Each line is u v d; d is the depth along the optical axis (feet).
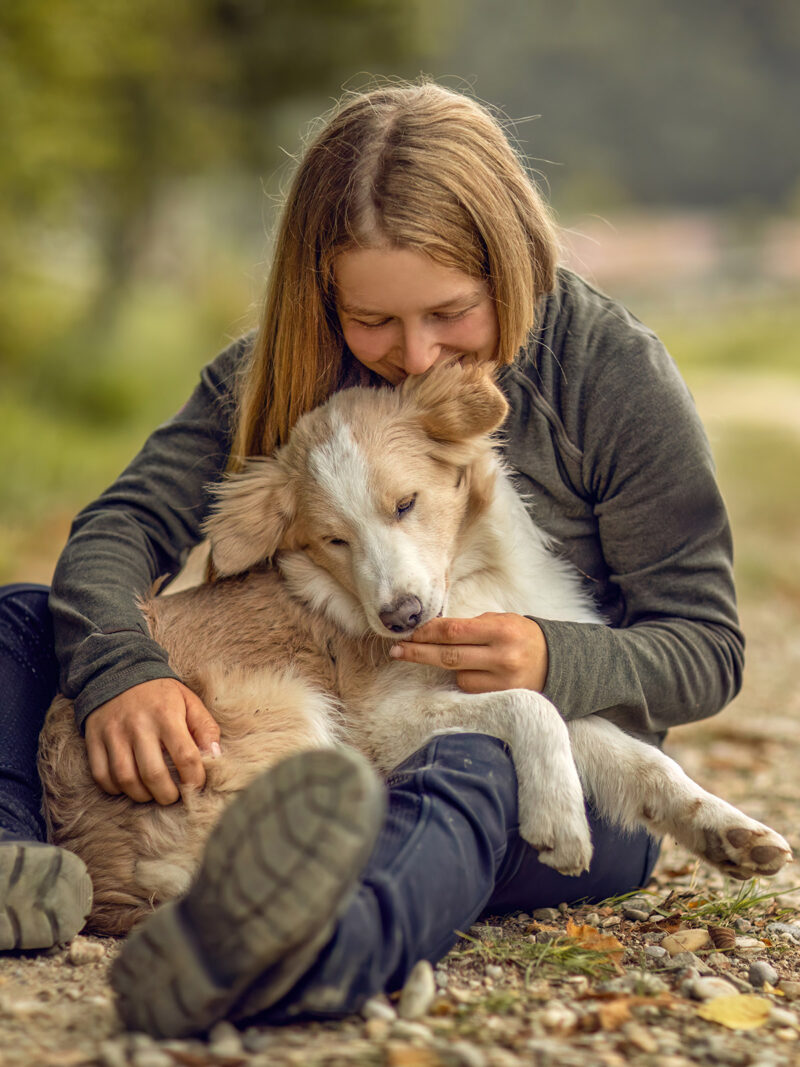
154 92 60.80
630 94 250.37
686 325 99.96
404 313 9.19
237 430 10.79
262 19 66.80
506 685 8.84
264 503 10.36
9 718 9.17
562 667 8.81
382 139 9.21
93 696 8.64
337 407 10.44
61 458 40.52
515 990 7.39
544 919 9.14
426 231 8.84
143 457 10.77
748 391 55.88
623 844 9.37
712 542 9.73
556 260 9.93
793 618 26.40
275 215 10.54
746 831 8.45
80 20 44.78
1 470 36.86
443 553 10.20
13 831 8.35
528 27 249.75
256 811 6.02
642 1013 7.05
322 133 9.77
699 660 9.28
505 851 8.04
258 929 6.00
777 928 9.21
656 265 141.08
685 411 9.77
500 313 9.36
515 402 10.09
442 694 9.48
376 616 9.64
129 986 6.28
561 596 10.21
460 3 93.40
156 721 8.43
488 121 9.79
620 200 202.08
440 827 7.39
